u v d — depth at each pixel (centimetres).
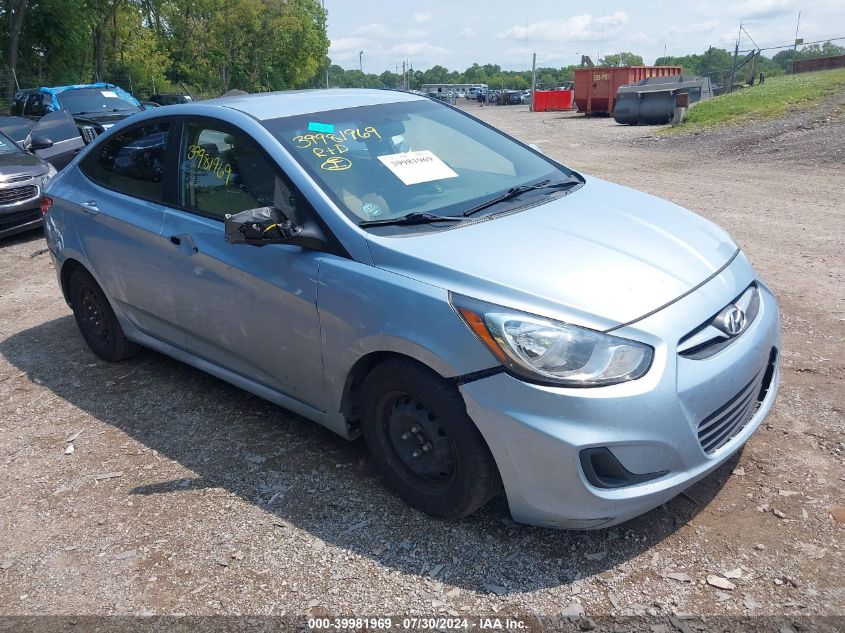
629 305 271
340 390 327
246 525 316
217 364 407
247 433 394
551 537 295
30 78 3362
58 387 469
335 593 273
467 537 298
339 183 337
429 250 298
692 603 256
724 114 1933
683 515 302
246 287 354
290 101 399
